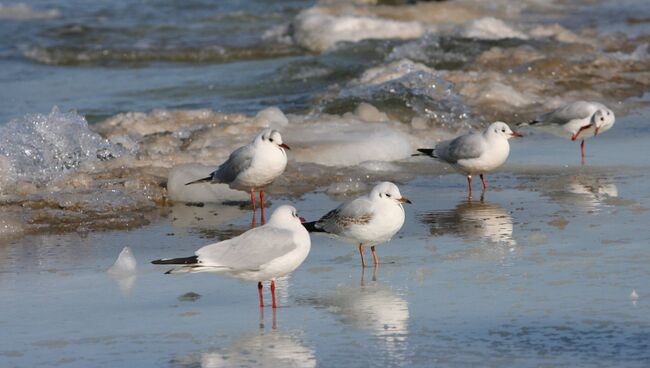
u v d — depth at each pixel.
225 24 40.84
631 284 10.61
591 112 18.48
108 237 13.78
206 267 9.73
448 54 29.72
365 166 18.03
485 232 13.29
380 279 11.22
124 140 19.80
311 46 34.94
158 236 13.81
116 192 16.06
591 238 12.72
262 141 14.90
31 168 17.47
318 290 10.88
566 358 8.53
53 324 9.91
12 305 10.59
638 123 21.67
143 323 9.88
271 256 9.91
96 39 37.84
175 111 22.47
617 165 17.78
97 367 8.66
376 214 11.45
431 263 11.81
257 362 8.70
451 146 16.12
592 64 28.11
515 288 10.63
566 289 10.51
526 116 22.64
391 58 29.66
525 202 15.12
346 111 22.42
